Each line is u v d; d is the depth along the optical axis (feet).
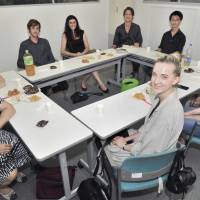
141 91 7.39
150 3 16.29
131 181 4.73
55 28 14.74
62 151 5.01
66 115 6.06
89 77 13.20
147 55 11.05
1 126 5.74
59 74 8.97
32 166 7.48
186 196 6.41
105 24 17.17
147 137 4.74
